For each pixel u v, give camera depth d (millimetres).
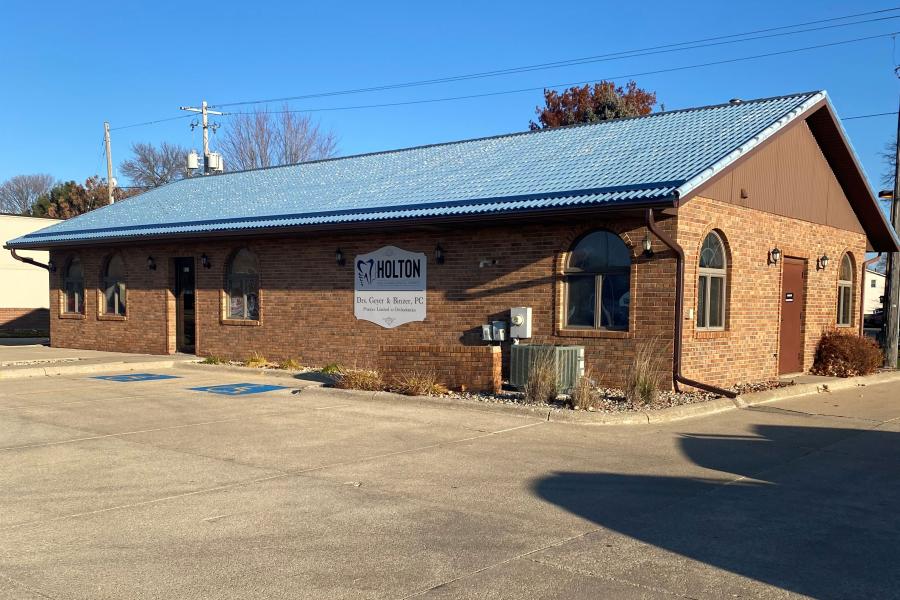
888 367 20375
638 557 5629
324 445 9406
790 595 4969
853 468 8609
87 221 23062
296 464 8422
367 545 5820
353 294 17031
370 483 7645
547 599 4852
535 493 7344
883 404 13484
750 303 15023
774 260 15695
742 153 13328
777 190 15789
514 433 10211
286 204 18641
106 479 7711
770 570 5406
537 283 14273
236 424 10734
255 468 8227
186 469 8156
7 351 21891
